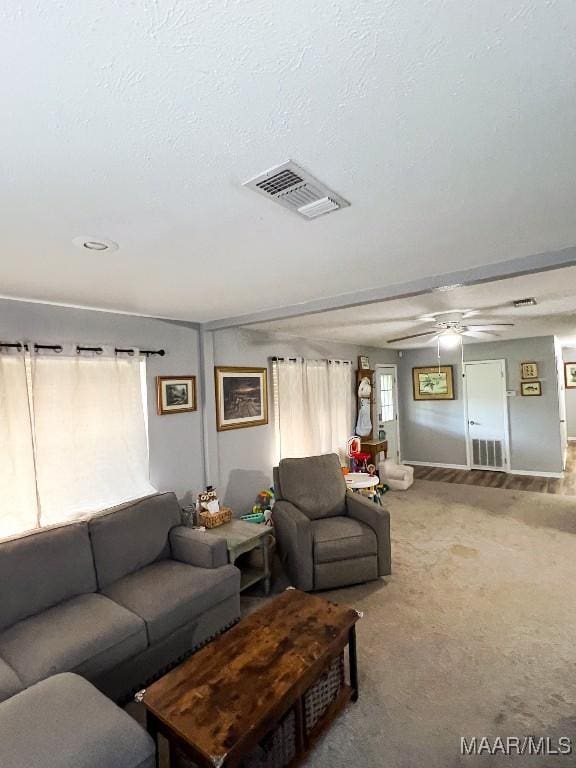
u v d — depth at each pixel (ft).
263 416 14.87
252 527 10.68
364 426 19.84
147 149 3.51
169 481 11.60
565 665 7.37
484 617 8.93
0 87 2.73
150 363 11.19
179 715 4.92
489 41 2.54
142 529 9.16
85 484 9.53
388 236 5.82
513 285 9.52
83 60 2.56
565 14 2.36
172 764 5.19
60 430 9.16
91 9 2.23
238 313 11.14
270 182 4.16
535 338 21.01
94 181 4.02
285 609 7.16
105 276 7.25
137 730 4.68
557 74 2.83
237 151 3.60
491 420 22.45
